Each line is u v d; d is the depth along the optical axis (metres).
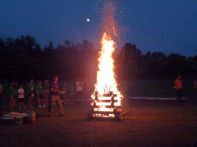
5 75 56.50
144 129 17.92
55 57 67.25
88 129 18.08
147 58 87.06
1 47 63.91
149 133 16.77
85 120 21.41
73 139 15.47
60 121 21.17
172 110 26.94
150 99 35.38
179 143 14.41
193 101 35.34
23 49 67.38
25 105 32.38
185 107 29.39
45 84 31.52
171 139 15.26
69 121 21.11
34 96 31.20
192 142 14.52
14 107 30.64
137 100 35.62
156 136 15.98
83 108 29.12
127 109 26.58
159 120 21.20
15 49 63.97
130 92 50.00
